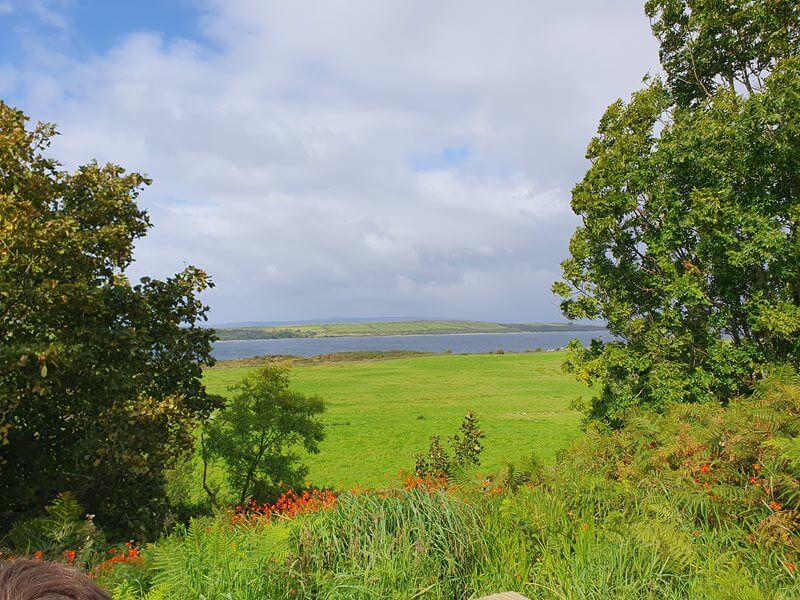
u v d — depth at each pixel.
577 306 15.52
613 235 14.94
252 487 18.03
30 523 9.66
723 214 12.75
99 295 12.09
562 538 5.13
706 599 4.09
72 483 12.74
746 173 12.92
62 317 12.68
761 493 5.55
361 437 36.00
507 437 34.81
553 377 78.12
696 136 13.47
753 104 12.50
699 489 6.11
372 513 5.36
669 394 13.40
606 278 15.09
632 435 8.92
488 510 5.98
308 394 60.44
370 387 67.56
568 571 4.64
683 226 13.55
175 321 15.04
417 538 5.08
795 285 13.04
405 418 43.62
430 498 5.82
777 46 14.15
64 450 12.83
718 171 13.22
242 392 18.73
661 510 5.47
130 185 14.46
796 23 14.51
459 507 5.75
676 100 16.55
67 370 11.51
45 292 11.32
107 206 13.92
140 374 14.38
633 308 15.11
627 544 4.83
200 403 15.73
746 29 15.04
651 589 4.41
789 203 12.95
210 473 23.08
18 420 12.28
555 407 49.22
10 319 11.60
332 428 39.34
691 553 4.61
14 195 11.52
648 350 14.40
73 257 12.23
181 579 4.32
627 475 7.12
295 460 18.41
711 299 14.07
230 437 17.83
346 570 4.72
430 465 15.89
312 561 4.77
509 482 7.36
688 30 15.59
